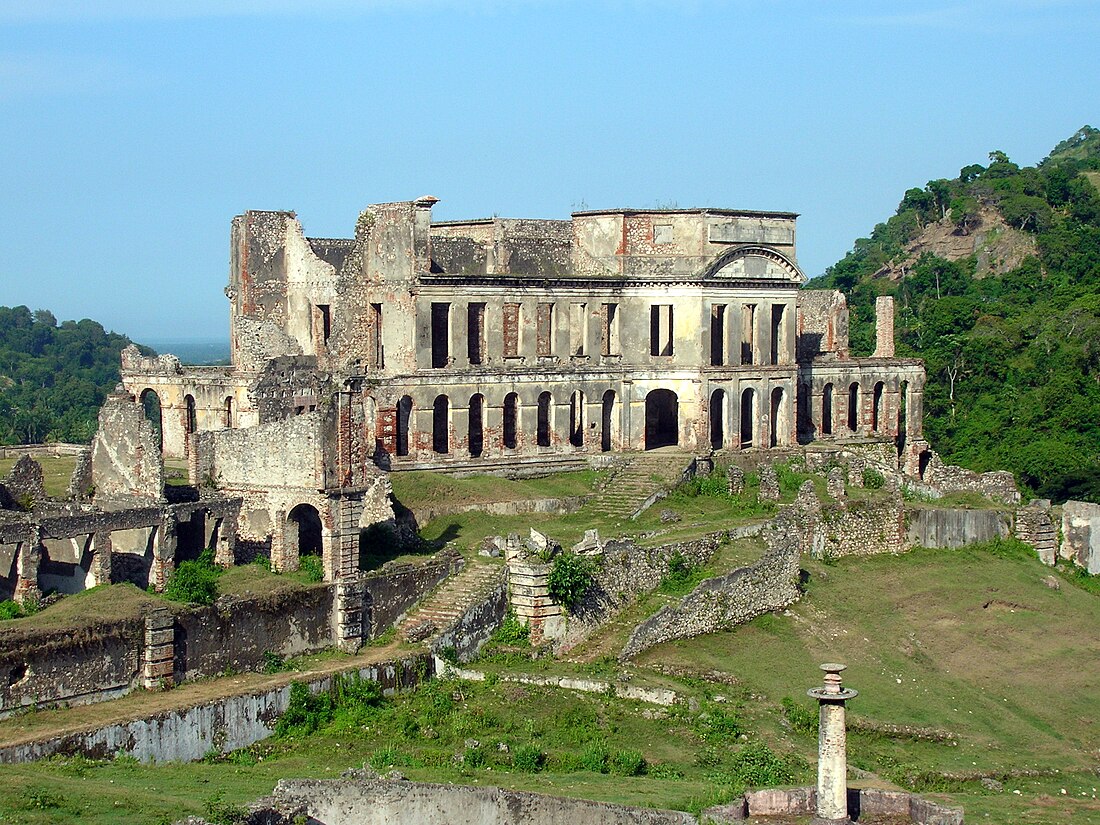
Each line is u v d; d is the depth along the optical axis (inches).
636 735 2444.6
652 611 2876.5
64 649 2220.7
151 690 2316.7
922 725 2704.2
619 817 1921.8
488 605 2726.4
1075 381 5442.9
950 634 3201.3
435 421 3794.3
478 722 2434.8
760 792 1968.5
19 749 2031.3
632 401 3996.1
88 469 2866.6
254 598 2490.2
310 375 3580.2
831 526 3545.8
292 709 2372.0
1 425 6289.4
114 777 2017.7
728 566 3085.6
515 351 3897.6
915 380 4498.0
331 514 2664.9
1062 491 4798.2
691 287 3981.3
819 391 4320.9
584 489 3698.3
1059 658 3157.0
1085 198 7775.6
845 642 3051.2
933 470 4237.2
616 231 4033.0
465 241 3924.7
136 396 4222.4
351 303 3811.5
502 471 3801.7
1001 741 2709.2
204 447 2839.6
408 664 2549.2
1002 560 3676.2
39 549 2429.9
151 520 2608.3
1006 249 7549.2
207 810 1802.4
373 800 1909.4
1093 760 2652.6
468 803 1921.8
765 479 3720.5
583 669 2659.9
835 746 1914.4
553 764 2288.4
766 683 2763.3
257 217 4067.4
